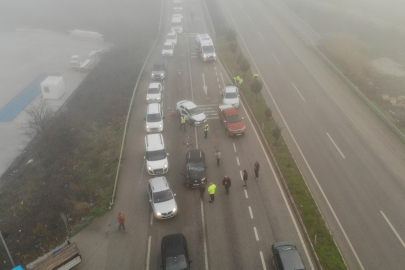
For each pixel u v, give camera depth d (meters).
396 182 23.23
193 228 19.39
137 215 20.67
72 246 16.77
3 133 35.53
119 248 18.23
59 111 38.25
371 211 20.77
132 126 31.44
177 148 27.66
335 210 20.89
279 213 20.36
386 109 33.09
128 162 26.11
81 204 21.52
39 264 15.71
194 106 31.64
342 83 38.03
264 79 39.75
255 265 16.86
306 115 31.94
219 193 22.23
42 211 21.80
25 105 41.66
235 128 28.52
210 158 26.06
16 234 20.50
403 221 19.98
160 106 31.77
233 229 19.20
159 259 17.47
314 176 23.95
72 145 29.69
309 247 17.88
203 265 16.89
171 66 46.59
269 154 26.38
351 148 27.02
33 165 28.27
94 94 40.47
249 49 49.19
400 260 17.50
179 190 22.73
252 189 22.48
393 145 27.30
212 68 45.28
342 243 18.56
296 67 42.53
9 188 26.41
